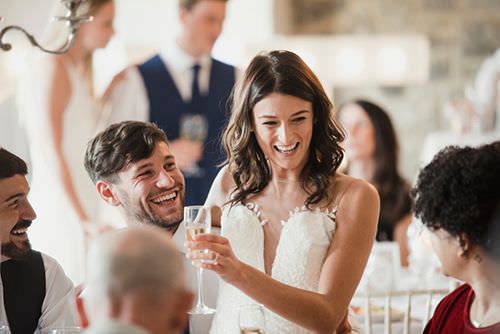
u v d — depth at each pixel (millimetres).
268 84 2953
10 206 3062
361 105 5891
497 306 2412
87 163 3244
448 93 9633
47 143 6211
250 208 3205
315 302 2869
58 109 6211
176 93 6648
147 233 1862
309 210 3117
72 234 6270
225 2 6617
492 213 2352
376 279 4500
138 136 3156
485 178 2357
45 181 6285
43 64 6203
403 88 9617
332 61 9094
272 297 2762
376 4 9641
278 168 3158
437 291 3980
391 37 9141
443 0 9617
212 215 3334
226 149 3213
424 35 9648
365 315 3973
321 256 3086
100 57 8703
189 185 6582
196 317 2930
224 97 6723
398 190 5812
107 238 1859
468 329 2463
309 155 3123
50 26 6176
